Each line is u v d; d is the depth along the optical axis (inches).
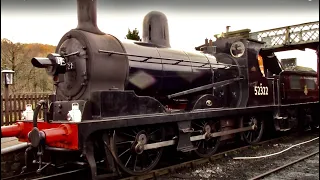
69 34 234.4
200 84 314.3
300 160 292.8
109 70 228.2
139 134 239.8
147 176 241.8
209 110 300.4
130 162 253.8
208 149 312.0
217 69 334.3
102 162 258.1
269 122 427.5
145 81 256.2
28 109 247.0
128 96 233.5
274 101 401.4
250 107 349.7
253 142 375.2
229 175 252.1
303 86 481.7
